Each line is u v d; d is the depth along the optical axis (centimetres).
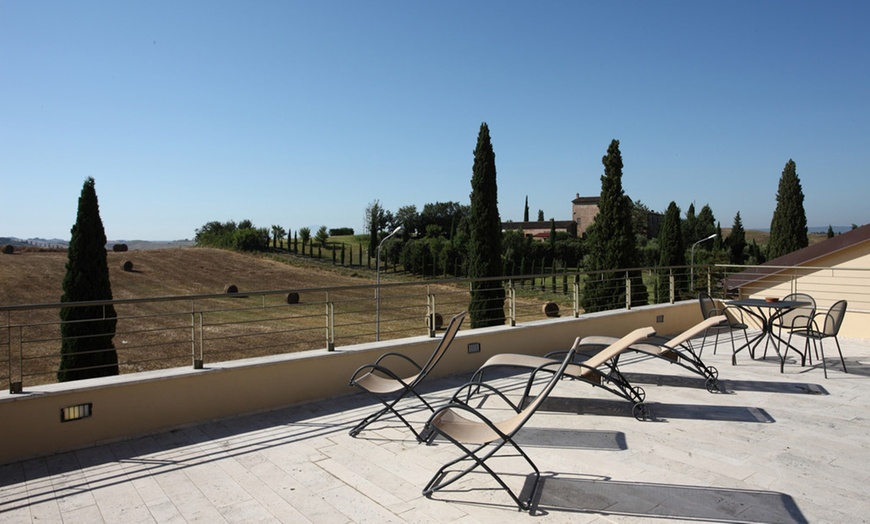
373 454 439
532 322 827
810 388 627
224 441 471
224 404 532
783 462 414
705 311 816
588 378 527
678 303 1048
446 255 3862
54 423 444
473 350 728
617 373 580
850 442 456
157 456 438
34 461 429
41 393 438
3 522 332
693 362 623
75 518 337
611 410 552
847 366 740
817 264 1093
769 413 536
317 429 500
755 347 805
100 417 466
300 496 364
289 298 2745
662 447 448
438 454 439
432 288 3269
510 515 335
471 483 383
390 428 503
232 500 359
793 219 2108
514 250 4344
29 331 1927
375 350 636
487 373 712
